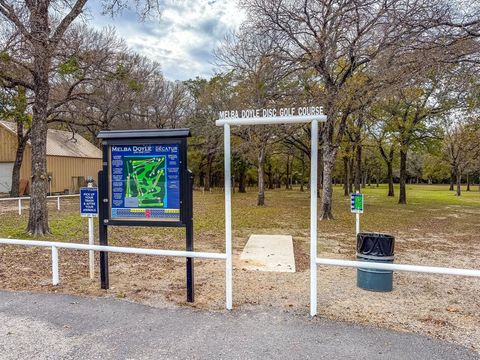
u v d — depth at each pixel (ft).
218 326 12.28
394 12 31.09
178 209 14.87
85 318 13.01
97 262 22.00
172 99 114.21
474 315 13.83
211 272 19.95
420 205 70.49
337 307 14.47
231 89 68.69
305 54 42.45
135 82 43.19
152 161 15.12
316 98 41.01
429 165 147.13
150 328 12.13
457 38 24.04
